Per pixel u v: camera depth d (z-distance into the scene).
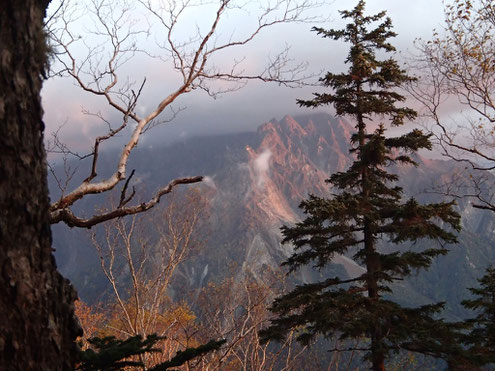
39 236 2.35
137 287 10.71
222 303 13.95
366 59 14.69
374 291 13.50
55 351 2.36
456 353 11.85
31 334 2.25
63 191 3.52
